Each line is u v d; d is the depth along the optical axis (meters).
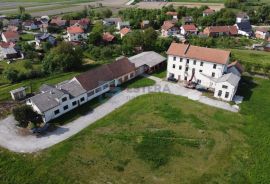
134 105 57.81
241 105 58.25
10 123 51.06
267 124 51.31
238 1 189.12
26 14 158.25
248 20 147.12
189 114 54.44
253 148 44.69
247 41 113.94
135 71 71.94
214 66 64.56
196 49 67.75
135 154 43.19
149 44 93.19
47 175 38.69
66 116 53.78
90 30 139.75
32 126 49.62
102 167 40.38
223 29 127.19
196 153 43.56
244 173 39.44
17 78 70.69
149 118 52.97
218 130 49.47
